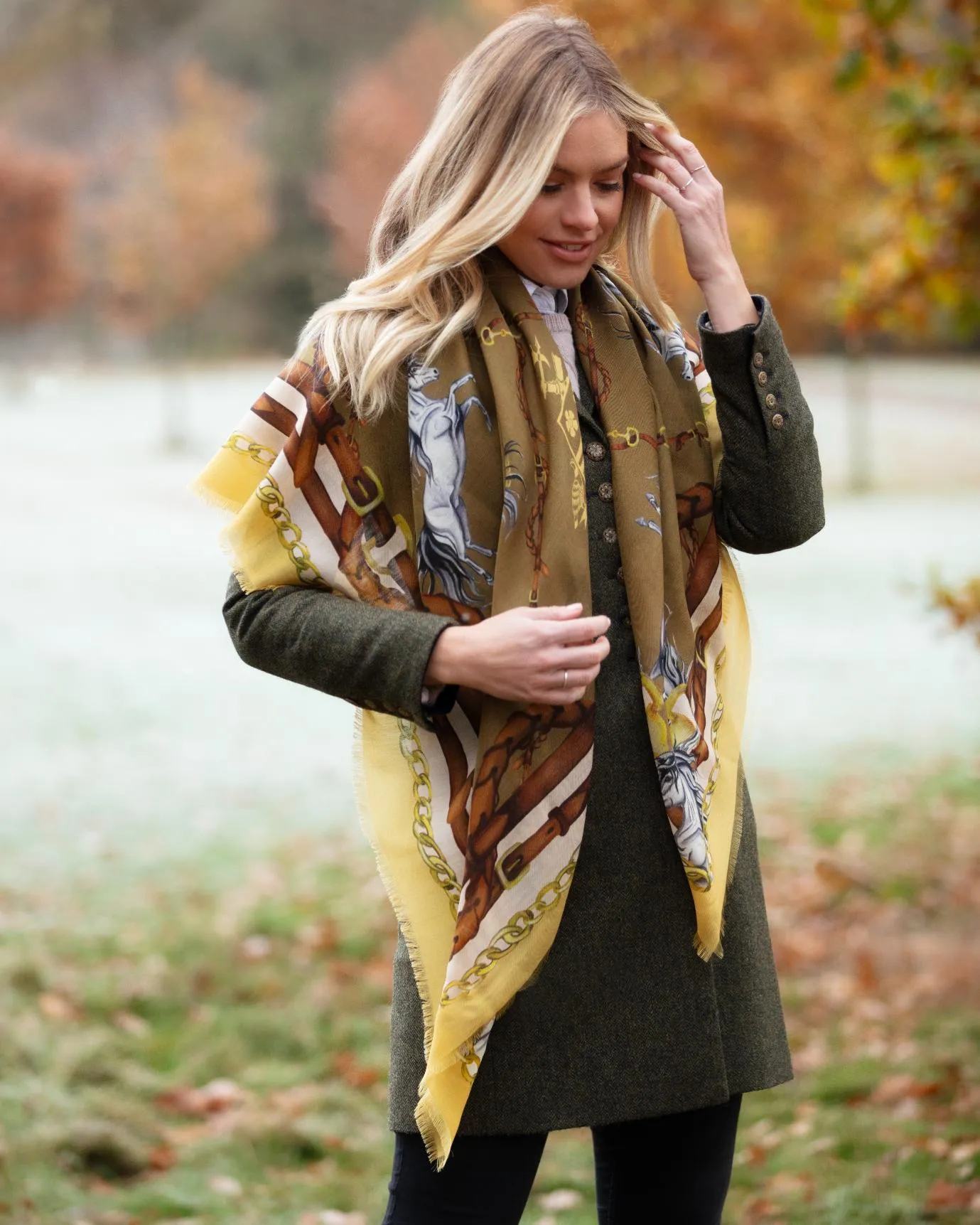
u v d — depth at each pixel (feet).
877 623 48.08
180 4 181.06
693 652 7.24
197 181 130.62
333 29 189.06
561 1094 7.06
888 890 22.11
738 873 7.44
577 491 6.93
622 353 7.29
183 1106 15.31
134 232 131.95
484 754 6.90
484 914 6.87
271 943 20.74
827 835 25.93
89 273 175.83
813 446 7.32
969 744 32.58
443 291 7.02
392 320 6.93
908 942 19.53
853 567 59.00
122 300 138.10
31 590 57.88
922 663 41.91
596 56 6.97
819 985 18.48
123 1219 12.55
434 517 6.90
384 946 20.53
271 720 36.99
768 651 44.37
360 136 116.16
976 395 132.26
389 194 7.32
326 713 37.83
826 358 175.32
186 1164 13.89
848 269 18.31
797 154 56.59
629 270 7.68
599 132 6.82
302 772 31.83
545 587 6.82
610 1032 7.10
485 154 6.81
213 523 78.95
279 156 185.98
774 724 35.42
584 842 7.07
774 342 7.18
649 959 7.15
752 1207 12.44
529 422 6.93
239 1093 15.69
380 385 6.91
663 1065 7.12
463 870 7.00
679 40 37.04
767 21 47.26
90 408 146.20
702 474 7.45
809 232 64.90
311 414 6.99
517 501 6.79
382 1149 14.23
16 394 162.30
